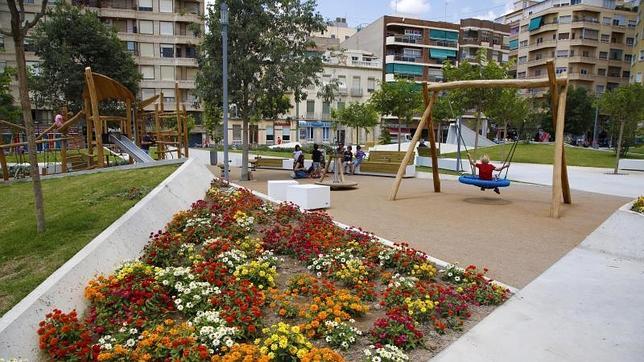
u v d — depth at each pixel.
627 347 4.24
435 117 30.92
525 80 11.41
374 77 60.22
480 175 12.41
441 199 12.98
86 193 9.27
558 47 68.38
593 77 67.31
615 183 17.58
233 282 5.25
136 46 50.97
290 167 22.66
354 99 58.62
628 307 5.16
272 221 8.73
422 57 65.12
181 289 4.89
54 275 4.82
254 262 5.68
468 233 8.65
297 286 5.44
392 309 4.68
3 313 4.31
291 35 18.20
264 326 4.43
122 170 12.17
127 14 50.06
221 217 8.08
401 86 27.30
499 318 4.86
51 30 32.56
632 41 68.44
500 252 7.34
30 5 42.78
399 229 8.97
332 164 21.34
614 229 8.30
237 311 4.41
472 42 70.12
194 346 3.71
